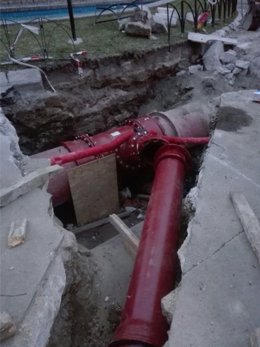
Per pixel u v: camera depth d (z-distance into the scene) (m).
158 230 4.38
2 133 5.20
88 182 6.81
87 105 7.96
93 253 6.26
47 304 2.99
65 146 7.03
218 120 5.41
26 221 3.73
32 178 4.21
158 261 3.93
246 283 2.95
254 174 4.26
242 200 3.75
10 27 10.16
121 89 8.56
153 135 6.92
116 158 7.28
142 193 8.11
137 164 7.30
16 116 7.06
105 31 10.06
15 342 2.66
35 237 3.58
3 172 4.40
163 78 9.39
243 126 5.25
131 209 7.68
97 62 7.93
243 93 6.30
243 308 2.76
